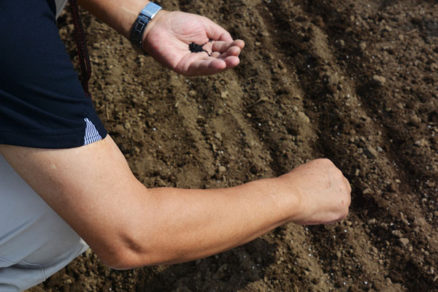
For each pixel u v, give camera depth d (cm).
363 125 157
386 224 146
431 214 147
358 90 162
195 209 98
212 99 160
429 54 167
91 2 120
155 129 155
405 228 145
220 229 100
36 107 87
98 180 92
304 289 139
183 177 149
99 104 157
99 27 170
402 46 168
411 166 152
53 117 88
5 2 86
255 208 103
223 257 141
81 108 90
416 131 155
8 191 101
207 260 140
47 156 90
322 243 144
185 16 122
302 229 146
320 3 175
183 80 162
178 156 152
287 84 163
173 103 158
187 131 155
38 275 112
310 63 166
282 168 152
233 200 102
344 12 174
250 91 162
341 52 167
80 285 138
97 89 159
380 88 161
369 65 165
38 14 88
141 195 96
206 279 138
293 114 159
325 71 164
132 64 164
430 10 174
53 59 88
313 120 159
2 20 85
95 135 92
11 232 104
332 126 158
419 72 164
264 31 171
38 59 87
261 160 153
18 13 86
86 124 91
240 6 175
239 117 158
